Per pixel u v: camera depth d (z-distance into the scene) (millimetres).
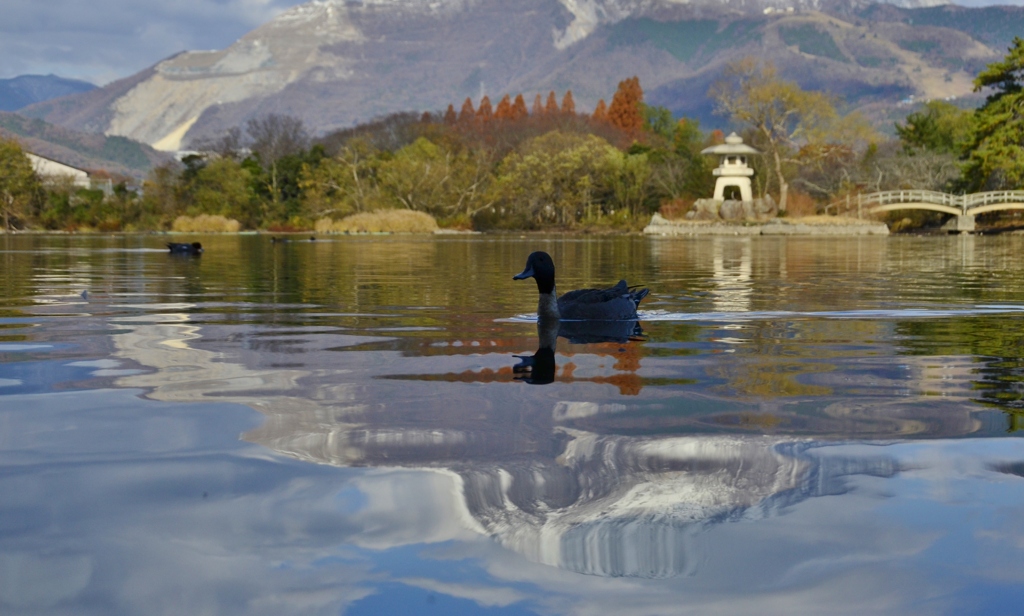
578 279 14461
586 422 3660
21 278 14375
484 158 83438
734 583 2023
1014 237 52781
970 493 2648
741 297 10617
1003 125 67188
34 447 3225
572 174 78438
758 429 3527
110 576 2049
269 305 9500
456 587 1998
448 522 2383
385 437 3365
